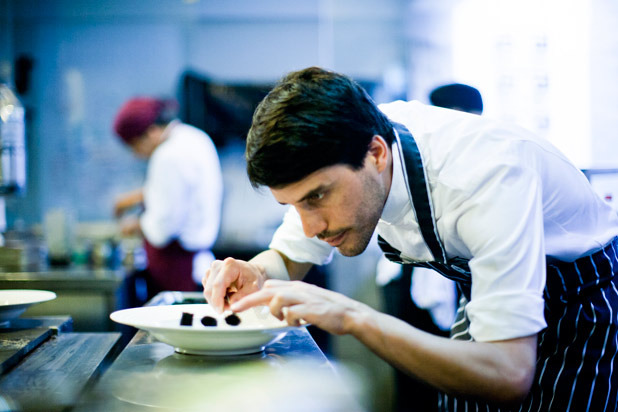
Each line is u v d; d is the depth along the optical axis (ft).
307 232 3.58
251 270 4.59
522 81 11.13
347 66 14.12
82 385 3.38
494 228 3.37
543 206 4.06
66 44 14.34
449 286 8.56
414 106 4.38
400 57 14.05
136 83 14.43
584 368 4.37
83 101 14.42
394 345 3.13
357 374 11.02
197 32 14.39
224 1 14.28
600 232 4.54
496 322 3.23
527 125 10.94
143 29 14.35
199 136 11.17
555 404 4.40
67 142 14.46
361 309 3.26
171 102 13.79
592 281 4.47
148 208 10.73
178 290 10.84
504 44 11.28
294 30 14.38
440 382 3.16
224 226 14.16
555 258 4.33
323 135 3.28
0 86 10.03
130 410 2.82
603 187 7.09
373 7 14.07
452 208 3.67
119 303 9.44
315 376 3.32
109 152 14.51
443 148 3.83
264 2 14.26
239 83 14.40
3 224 13.20
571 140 10.51
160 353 3.89
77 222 14.48
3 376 3.58
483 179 3.52
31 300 4.73
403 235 4.37
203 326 3.96
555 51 10.80
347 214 3.50
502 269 3.29
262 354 3.87
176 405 2.87
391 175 3.93
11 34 14.23
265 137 3.32
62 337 4.66
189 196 10.68
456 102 7.46
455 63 12.94
